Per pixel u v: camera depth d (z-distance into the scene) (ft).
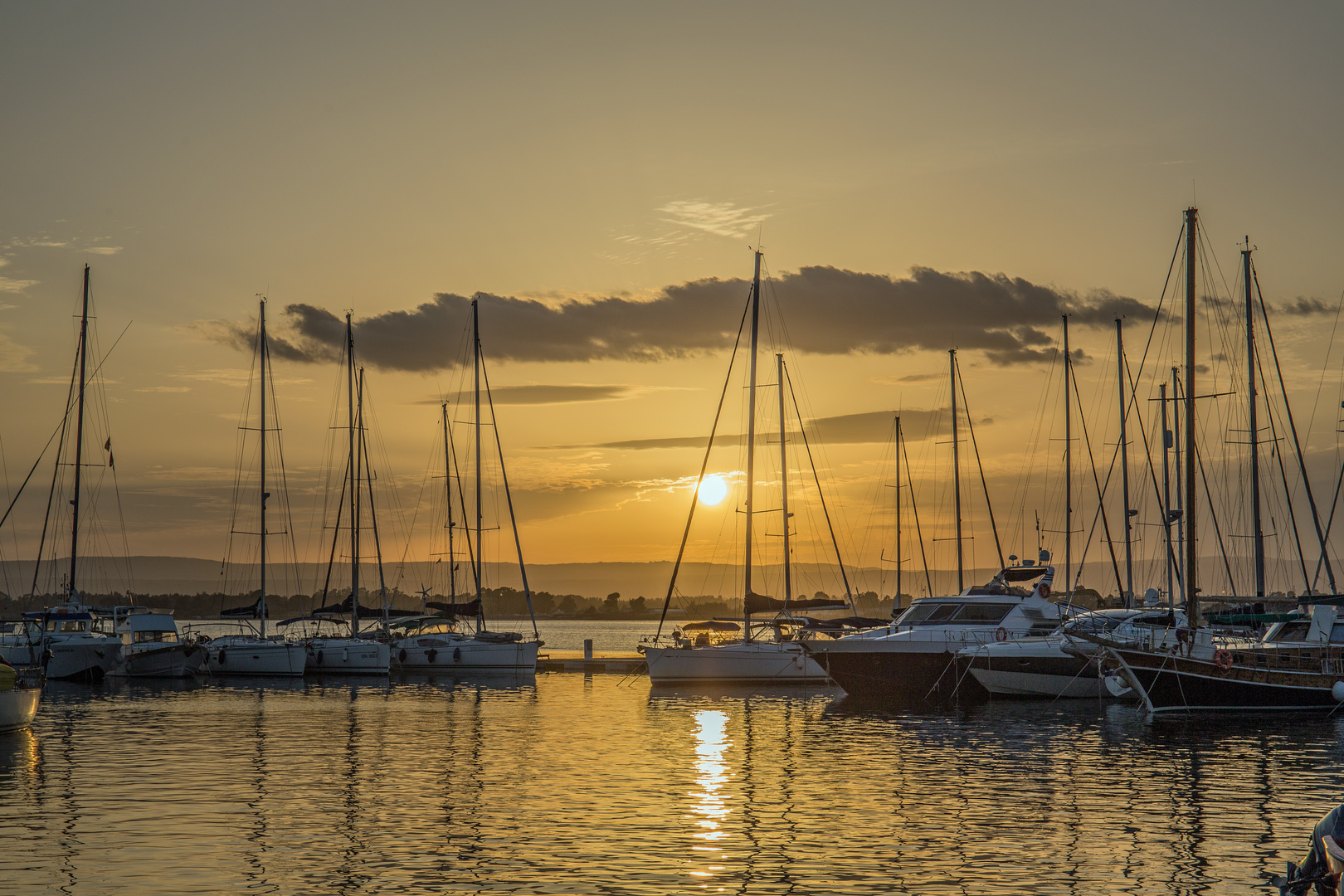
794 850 55.01
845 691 134.62
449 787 71.61
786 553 174.40
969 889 48.85
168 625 180.75
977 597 138.21
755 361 160.86
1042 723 107.04
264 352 185.98
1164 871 51.47
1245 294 165.99
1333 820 33.30
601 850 55.01
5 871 51.24
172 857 53.72
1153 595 140.67
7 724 97.09
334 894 48.06
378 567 195.72
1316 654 113.19
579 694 144.15
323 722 109.29
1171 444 191.42
